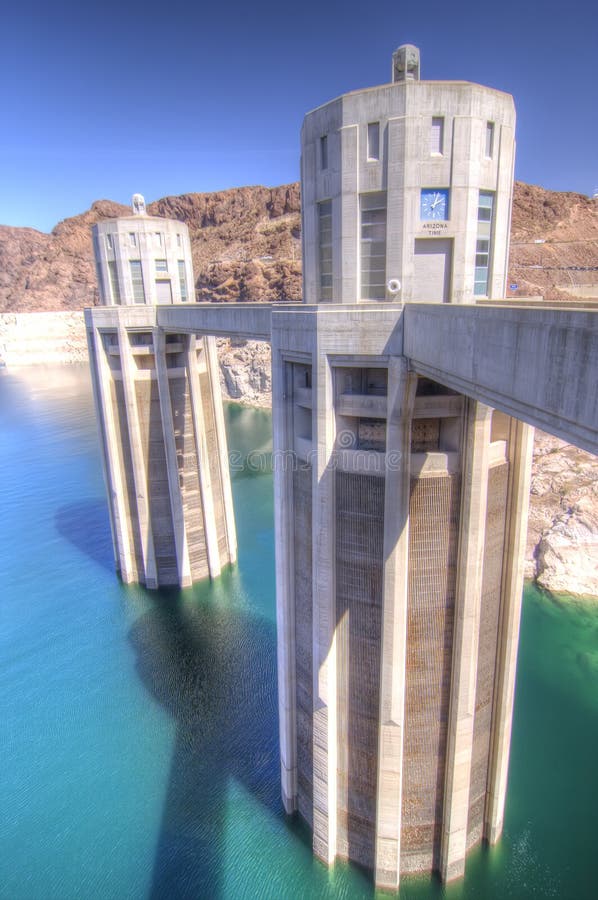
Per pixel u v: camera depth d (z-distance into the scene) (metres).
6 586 49.34
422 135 17.28
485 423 18.52
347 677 21.83
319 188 19.61
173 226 42.62
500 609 22.12
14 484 75.00
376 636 20.78
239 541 56.44
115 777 29.81
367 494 19.62
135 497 46.19
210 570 48.75
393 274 18.36
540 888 23.34
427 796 22.59
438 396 18.73
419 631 20.59
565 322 8.77
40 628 43.19
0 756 31.45
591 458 57.53
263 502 66.12
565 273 124.31
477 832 24.53
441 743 21.94
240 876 24.53
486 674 22.39
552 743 30.64
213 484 48.59
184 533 46.72
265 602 45.84
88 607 45.75
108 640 41.53
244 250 178.75
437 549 19.88
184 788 29.03
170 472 44.81
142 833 26.73
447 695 21.41
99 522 62.34
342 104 17.81
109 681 37.19
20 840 26.75
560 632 40.91
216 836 26.22
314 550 20.86
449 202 17.80
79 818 27.59
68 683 37.09
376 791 22.28
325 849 24.19
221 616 44.00
